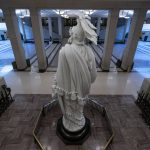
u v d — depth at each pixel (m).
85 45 3.18
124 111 5.37
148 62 11.23
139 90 6.65
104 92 6.69
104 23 18.00
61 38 18.30
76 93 3.20
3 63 10.63
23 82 7.63
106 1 7.14
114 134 4.31
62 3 7.22
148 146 4.02
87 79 3.17
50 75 8.48
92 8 7.39
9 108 5.44
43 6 7.25
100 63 9.97
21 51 8.80
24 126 4.61
